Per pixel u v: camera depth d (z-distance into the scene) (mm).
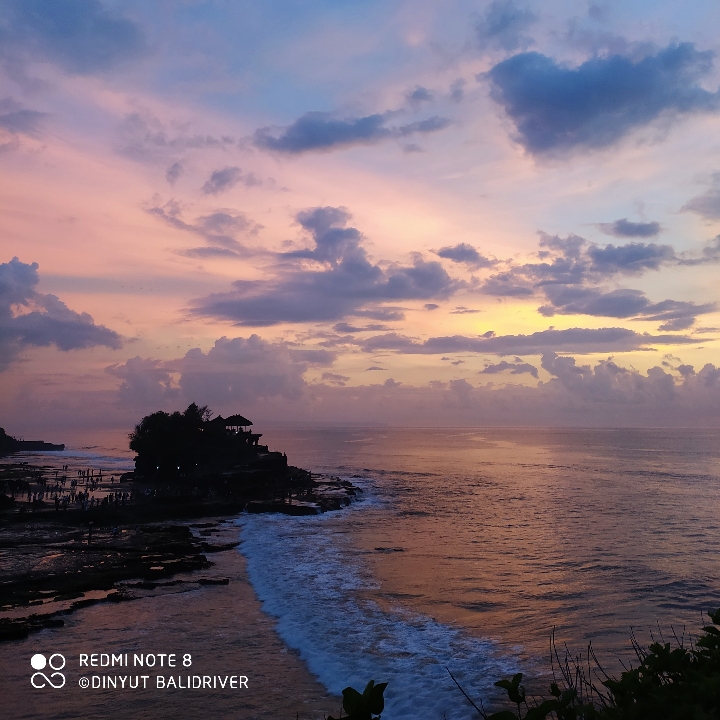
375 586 35719
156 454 100938
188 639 26672
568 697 5090
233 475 90125
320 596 33344
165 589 35156
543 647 25266
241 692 21328
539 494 89125
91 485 92812
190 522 63094
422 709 19797
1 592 34219
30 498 76938
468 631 27453
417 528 59062
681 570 40031
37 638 26922
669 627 27906
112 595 33156
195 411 109500
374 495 89438
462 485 103500
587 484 103500
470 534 55281
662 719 4812
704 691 4734
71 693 21375
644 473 125250
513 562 42812
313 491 86875
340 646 25516
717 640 5730
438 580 37312
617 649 24844
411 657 24234
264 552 46594
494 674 22438
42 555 44500
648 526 59281
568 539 52250
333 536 54438
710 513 68375
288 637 26734
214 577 38219
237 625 28531
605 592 34469
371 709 4457
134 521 62750
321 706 20281
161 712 20016
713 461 162625
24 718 19719
